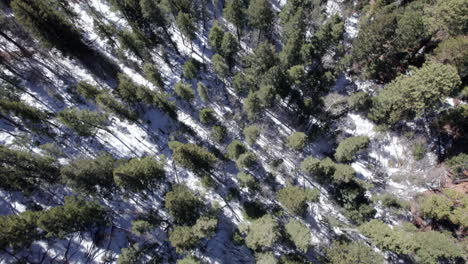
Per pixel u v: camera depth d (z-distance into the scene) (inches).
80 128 1425.9
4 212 1396.4
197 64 1841.8
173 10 1801.2
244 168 1612.9
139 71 1847.9
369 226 1243.8
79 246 1374.3
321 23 1984.5
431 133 1667.1
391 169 1646.2
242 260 1412.4
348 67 1886.1
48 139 1560.0
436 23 1662.2
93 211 1181.7
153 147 1669.5
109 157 1311.5
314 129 1689.2
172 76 1916.8
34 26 1416.1
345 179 1336.1
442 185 1494.8
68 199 1205.1
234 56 1850.4
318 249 1414.9
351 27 2225.6
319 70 1850.4
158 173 1284.4
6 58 1734.7
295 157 1685.5
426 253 1105.4
